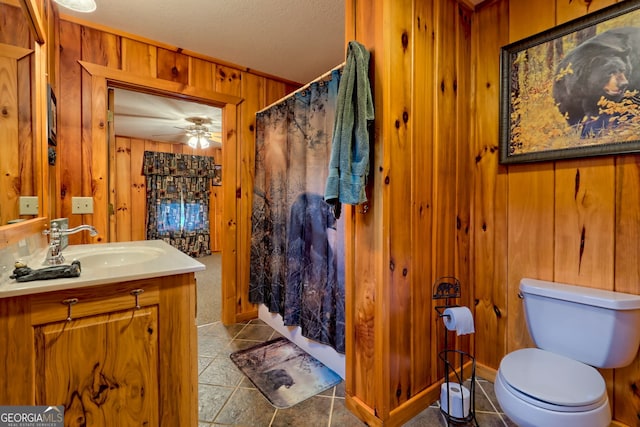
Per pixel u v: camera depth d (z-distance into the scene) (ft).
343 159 4.31
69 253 4.96
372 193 4.64
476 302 6.08
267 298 8.43
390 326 4.58
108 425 3.51
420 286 5.08
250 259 8.96
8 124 3.84
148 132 15.98
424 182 5.09
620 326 3.99
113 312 3.52
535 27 5.20
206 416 4.93
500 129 5.61
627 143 4.23
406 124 4.76
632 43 4.17
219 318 9.16
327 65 8.59
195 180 19.53
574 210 4.82
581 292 4.37
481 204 5.97
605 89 4.41
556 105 4.91
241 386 5.76
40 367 3.14
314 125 6.59
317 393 5.57
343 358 6.04
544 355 4.33
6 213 3.74
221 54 7.95
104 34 6.79
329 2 5.88
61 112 6.36
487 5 5.82
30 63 4.41
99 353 3.44
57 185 6.20
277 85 9.43
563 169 4.93
